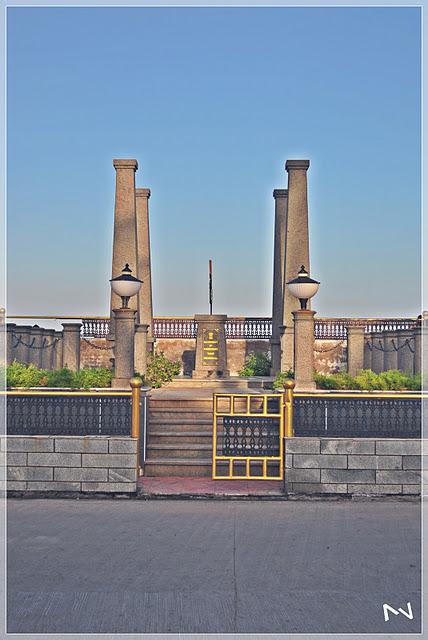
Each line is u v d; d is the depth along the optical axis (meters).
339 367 30.34
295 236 20.31
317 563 7.99
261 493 11.40
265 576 7.54
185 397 15.52
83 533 9.19
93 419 11.74
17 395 11.74
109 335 21.52
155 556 8.20
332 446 11.42
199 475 12.67
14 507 10.70
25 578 7.41
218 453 13.02
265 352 30.23
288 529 9.45
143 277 24.70
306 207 20.31
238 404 15.16
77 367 26.00
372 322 30.53
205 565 7.89
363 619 6.39
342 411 11.80
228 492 11.41
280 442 11.95
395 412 11.75
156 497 11.35
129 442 11.39
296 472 11.41
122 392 12.60
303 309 14.89
